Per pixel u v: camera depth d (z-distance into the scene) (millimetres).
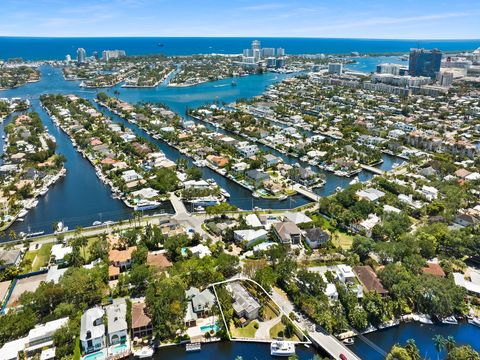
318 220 180125
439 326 120062
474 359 99500
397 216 172750
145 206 194250
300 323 117438
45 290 117750
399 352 101375
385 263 147000
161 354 108812
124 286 129500
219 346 111500
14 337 109375
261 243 159875
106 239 159000
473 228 164125
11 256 143125
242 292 127625
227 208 186375
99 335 106562
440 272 137500
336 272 139125
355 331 115500
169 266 139125
